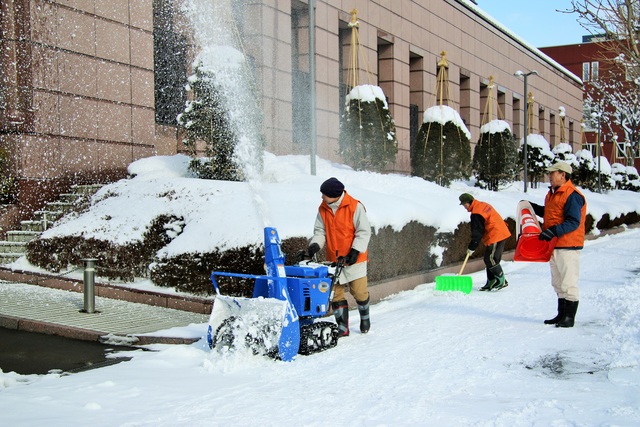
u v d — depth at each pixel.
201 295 8.88
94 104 14.09
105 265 9.98
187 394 5.14
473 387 5.29
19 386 5.42
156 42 16.62
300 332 6.53
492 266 10.84
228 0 17.50
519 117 39.91
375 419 4.49
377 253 10.23
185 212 9.73
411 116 27.81
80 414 4.61
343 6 22.11
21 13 12.75
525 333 7.33
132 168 13.93
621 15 14.18
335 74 21.81
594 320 8.06
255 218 9.05
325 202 7.30
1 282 10.44
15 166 12.64
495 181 25.02
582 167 35.66
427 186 15.52
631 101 50.28
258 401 4.94
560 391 5.15
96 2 14.13
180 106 17.20
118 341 7.08
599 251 17.64
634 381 5.39
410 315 8.63
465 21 32.00
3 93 12.80
